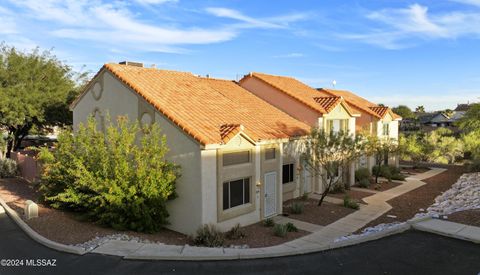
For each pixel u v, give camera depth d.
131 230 13.72
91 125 15.57
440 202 19.22
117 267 9.70
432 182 27.23
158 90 17.75
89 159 14.65
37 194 19.67
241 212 15.66
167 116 15.02
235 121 17.53
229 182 15.32
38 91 27.84
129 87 17.08
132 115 17.16
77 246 11.12
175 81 20.44
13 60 27.02
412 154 38.44
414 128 76.25
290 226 15.00
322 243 12.87
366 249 10.80
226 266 9.92
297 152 20.77
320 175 21.48
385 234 11.80
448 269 9.06
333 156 19.17
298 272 9.42
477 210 13.59
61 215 14.76
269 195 17.38
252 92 26.08
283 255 10.74
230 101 20.77
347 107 24.45
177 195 14.77
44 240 11.51
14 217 14.28
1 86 26.23
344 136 19.06
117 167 13.82
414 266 9.35
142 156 14.27
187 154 14.43
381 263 9.68
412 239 11.32
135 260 10.26
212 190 14.36
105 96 19.03
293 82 29.06
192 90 19.95
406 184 26.50
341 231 14.80
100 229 13.31
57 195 14.93
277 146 17.84
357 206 18.80
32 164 23.61
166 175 14.27
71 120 31.12
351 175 25.55
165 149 14.38
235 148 15.28
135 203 13.49
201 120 15.86
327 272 9.34
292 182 20.67
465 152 41.38
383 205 19.56
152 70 20.73
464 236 10.96
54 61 30.50
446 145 40.50
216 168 14.51
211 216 14.31
